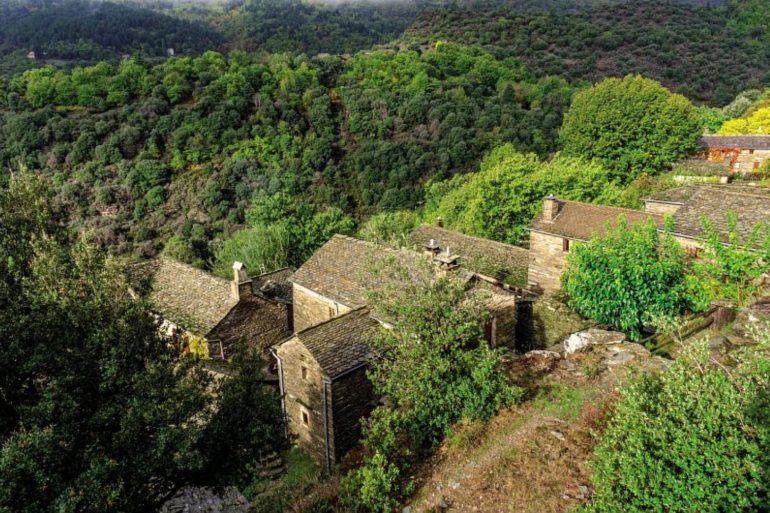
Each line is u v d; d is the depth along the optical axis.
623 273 17.36
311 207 51.00
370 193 58.66
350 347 18.97
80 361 12.88
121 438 12.07
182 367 14.77
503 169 38.62
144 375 13.13
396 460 14.45
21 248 15.91
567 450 13.12
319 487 16.28
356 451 18.11
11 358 12.09
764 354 9.20
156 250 50.59
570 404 14.90
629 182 48.16
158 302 26.27
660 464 8.74
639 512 9.00
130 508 12.58
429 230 31.89
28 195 16.44
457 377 15.22
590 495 11.57
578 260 18.66
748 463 7.93
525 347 22.44
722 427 8.37
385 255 22.20
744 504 7.89
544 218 27.23
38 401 12.43
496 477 12.81
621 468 9.43
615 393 14.73
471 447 14.07
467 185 42.91
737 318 16.72
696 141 49.97
